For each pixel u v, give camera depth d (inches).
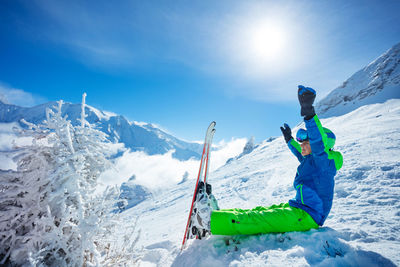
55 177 78.4
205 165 104.1
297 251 68.6
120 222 86.5
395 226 79.6
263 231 81.1
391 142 233.8
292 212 80.4
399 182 126.5
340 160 82.6
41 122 85.4
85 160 89.4
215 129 106.9
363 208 103.1
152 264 102.3
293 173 260.5
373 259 61.0
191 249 91.8
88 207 81.0
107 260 80.3
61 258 72.1
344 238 76.0
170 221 233.5
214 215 82.5
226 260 75.2
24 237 70.1
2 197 74.1
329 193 79.5
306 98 72.6
